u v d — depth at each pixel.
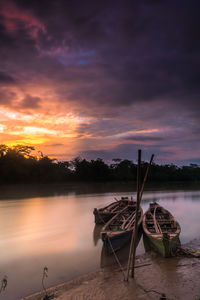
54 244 14.55
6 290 8.83
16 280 9.67
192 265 10.24
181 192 50.47
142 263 10.77
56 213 25.59
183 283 8.56
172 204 31.73
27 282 9.48
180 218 21.84
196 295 7.70
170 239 11.44
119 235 12.84
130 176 89.31
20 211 26.86
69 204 32.47
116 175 88.62
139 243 14.25
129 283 8.71
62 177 80.19
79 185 74.69
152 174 93.69
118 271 10.02
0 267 11.07
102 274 9.81
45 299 7.89
